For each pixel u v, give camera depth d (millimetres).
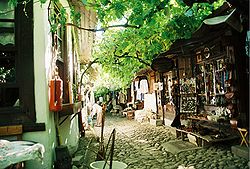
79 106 9695
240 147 7996
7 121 5715
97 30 6270
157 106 17641
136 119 20391
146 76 19938
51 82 6066
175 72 13273
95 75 20953
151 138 12164
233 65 8281
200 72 11164
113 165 6098
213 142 9531
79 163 7910
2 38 5945
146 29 7773
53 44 7066
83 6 7547
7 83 5836
